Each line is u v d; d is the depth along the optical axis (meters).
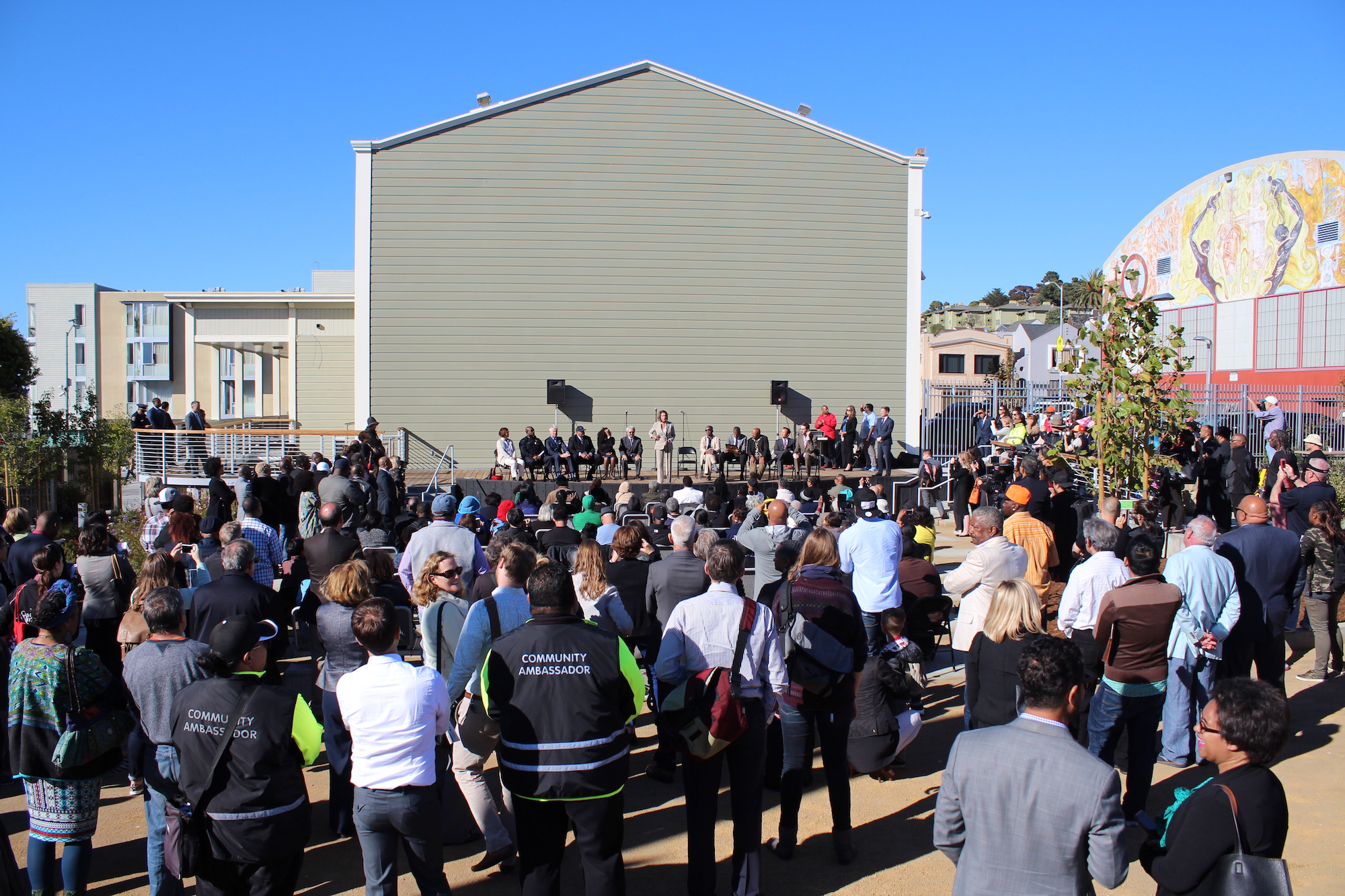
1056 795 2.50
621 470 18.34
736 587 4.05
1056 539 7.84
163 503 9.02
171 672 3.74
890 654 5.44
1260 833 2.48
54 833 3.86
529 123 18.67
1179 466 9.12
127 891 4.23
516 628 3.88
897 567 5.85
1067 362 9.38
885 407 19.36
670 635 3.93
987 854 2.58
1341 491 13.25
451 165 18.52
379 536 8.98
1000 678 4.30
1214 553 5.31
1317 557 7.30
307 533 10.45
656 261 18.95
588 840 3.34
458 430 18.58
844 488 10.91
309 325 24.16
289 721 3.31
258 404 28.39
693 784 3.89
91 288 48.34
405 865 4.54
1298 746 5.91
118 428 21.00
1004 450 15.23
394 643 3.54
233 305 24.03
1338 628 7.34
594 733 3.31
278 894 3.37
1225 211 28.00
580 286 18.80
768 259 19.19
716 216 19.06
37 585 5.45
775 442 19.23
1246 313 27.20
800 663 4.28
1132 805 4.54
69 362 46.97
